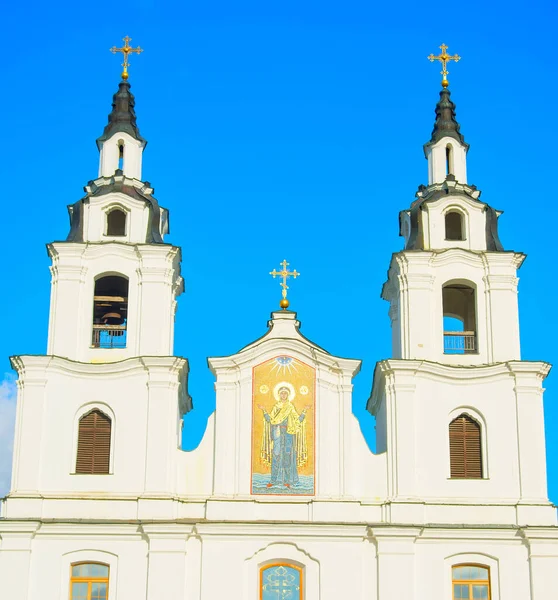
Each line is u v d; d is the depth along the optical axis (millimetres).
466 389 66000
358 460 64812
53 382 65438
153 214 69688
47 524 62344
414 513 63406
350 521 63250
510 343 67000
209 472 64562
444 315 72938
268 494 63938
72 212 69875
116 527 62438
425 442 65000
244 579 62062
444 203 69812
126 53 75438
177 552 62094
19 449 64125
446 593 62156
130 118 73312
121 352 66438
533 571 62469
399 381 65562
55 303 67000
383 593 61781
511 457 64938
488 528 62938
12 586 61438
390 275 70312
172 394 65375
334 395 65750
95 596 61906
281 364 66125
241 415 65250
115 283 69812
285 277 68812
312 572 62312
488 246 69188
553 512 63781
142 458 64312
